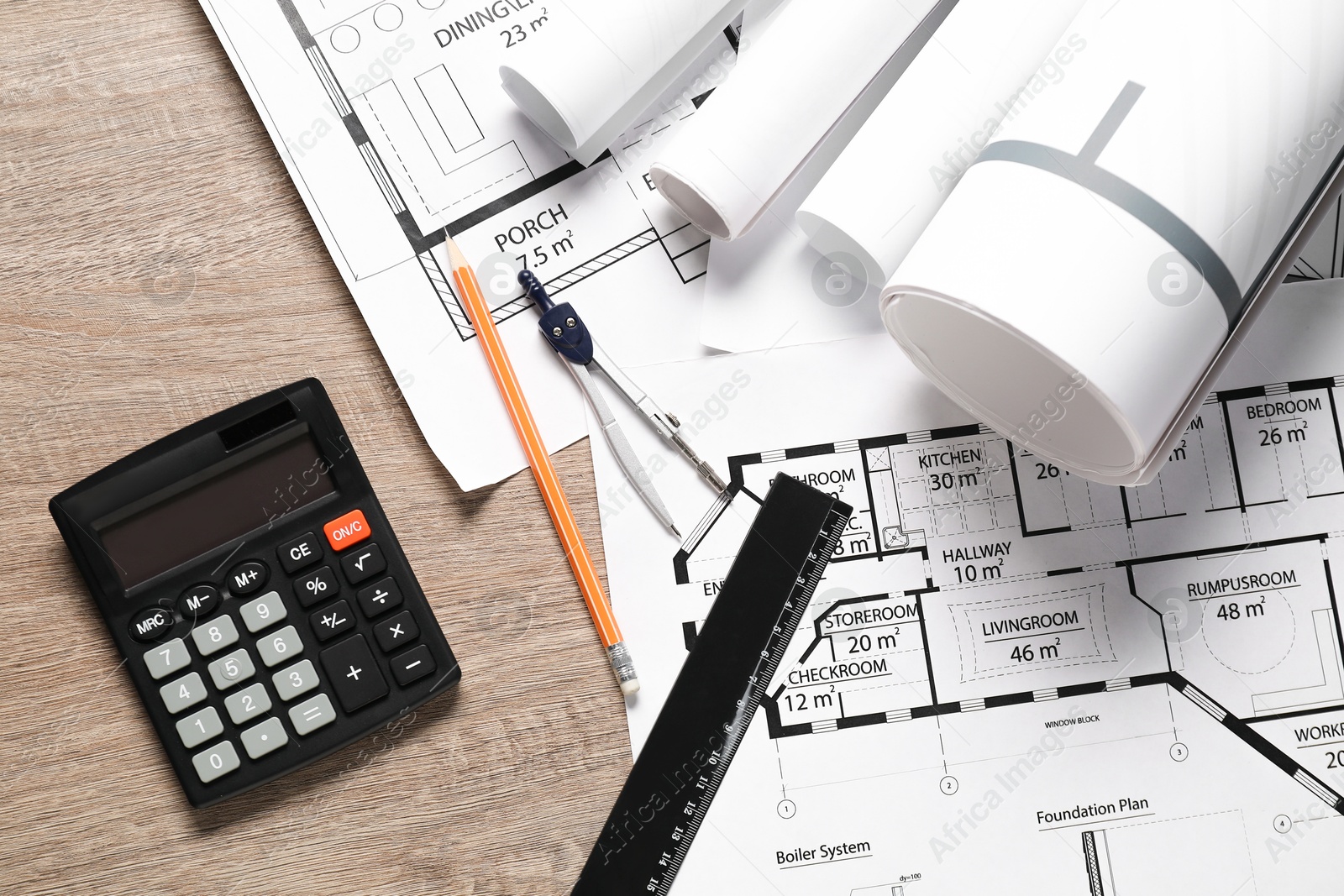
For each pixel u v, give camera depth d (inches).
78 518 16.9
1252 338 18.9
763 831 17.5
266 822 17.3
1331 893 17.5
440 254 18.9
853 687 18.0
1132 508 18.6
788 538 18.4
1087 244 14.2
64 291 18.5
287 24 19.1
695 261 19.1
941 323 16.0
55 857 17.1
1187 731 18.0
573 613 18.1
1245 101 14.4
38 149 18.8
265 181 19.0
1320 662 18.2
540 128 19.1
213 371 18.5
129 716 17.5
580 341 18.4
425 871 17.4
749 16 19.6
